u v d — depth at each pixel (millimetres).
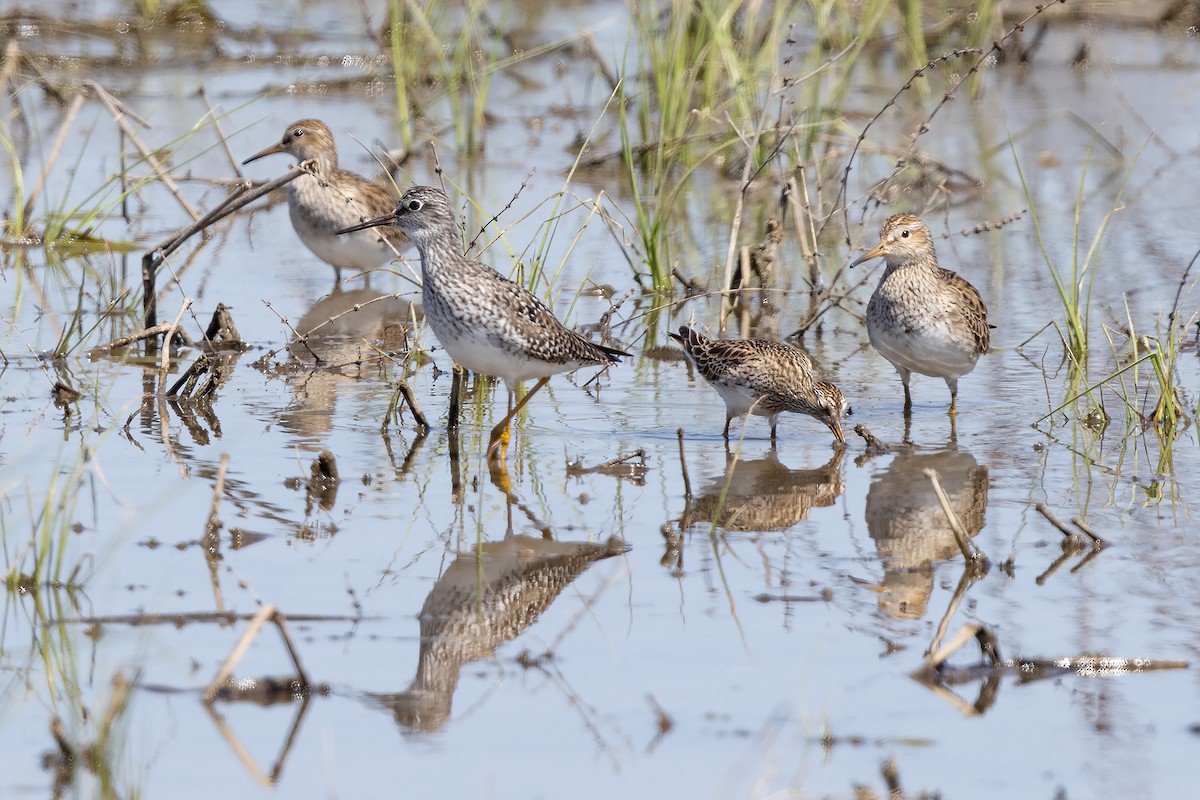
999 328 17094
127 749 8117
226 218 22156
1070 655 9133
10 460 12617
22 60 26547
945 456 13273
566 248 20109
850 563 10758
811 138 21625
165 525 11297
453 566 10680
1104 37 31797
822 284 19094
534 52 24562
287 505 11836
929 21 30156
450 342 13336
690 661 9188
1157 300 17594
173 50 29125
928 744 8227
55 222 19922
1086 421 14172
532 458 13250
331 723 8453
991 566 10633
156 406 14438
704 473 12859
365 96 27406
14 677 8914
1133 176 22984
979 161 23844
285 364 16031
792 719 8484
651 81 25844
